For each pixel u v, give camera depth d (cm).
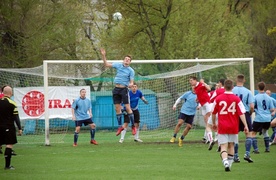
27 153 4594
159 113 6338
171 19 8756
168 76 6091
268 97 4412
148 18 8744
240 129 3897
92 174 3222
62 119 6438
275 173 3186
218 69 8156
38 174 3253
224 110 3191
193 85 5053
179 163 3744
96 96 7100
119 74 4881
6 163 3512
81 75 6681
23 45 8156
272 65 10106
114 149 4866
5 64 8256
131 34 8988
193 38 8600
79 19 8738
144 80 6338
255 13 10888
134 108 5522
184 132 5097
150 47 8931
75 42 8831
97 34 9550
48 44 8438
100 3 9712
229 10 10088
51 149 4962
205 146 5047
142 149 4828
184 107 5159
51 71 6338
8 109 3484
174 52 8694
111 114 7119
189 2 8769
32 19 8300
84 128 7131
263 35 10819
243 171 3278
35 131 6262
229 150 3278
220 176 3070
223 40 9056
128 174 3203
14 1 8181
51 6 8400
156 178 3016
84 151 4716
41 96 6062
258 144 5259
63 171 3391
